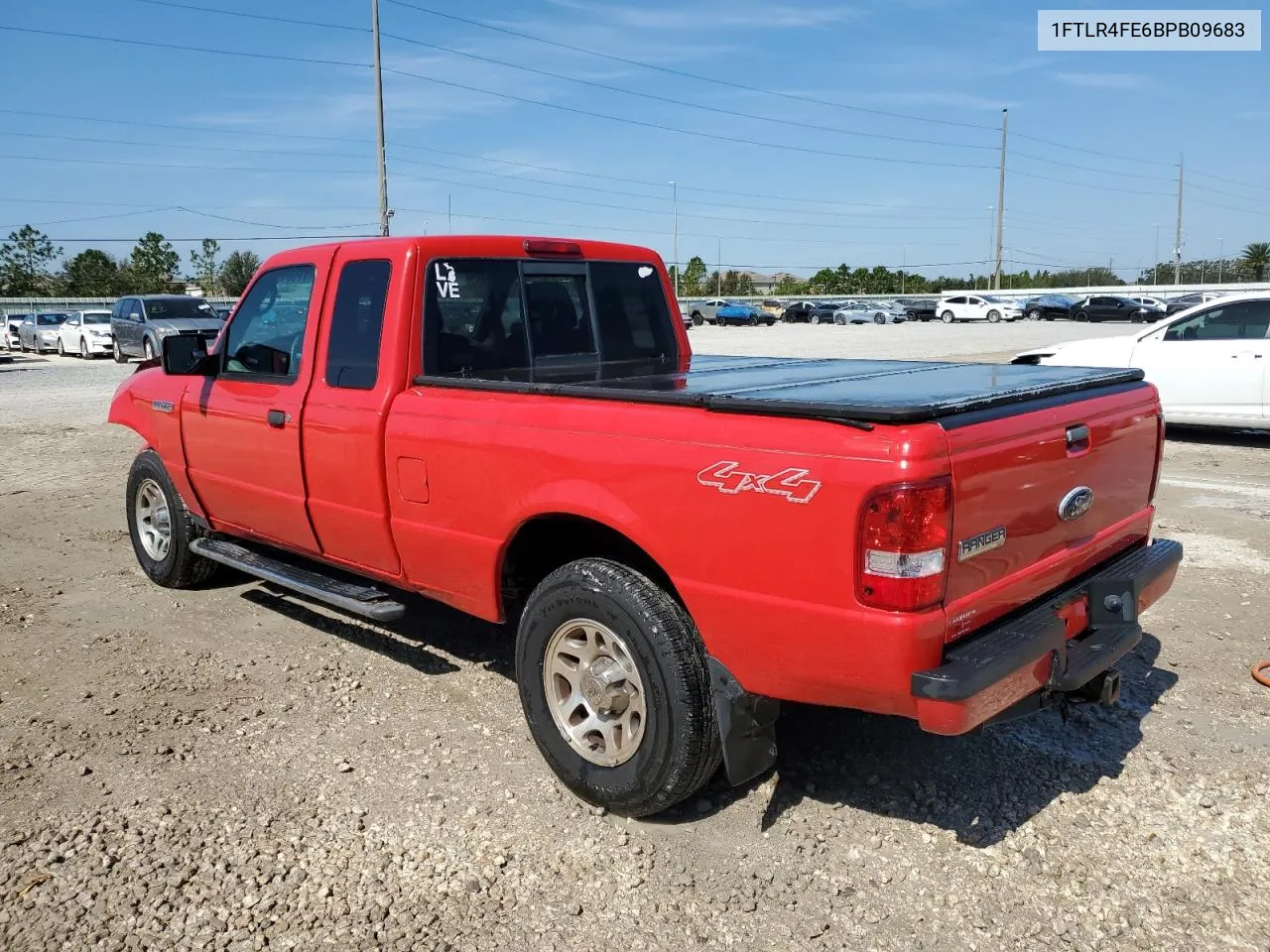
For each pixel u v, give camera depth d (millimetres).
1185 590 5891
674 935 2918
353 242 4473
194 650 5184
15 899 3107
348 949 2877
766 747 3303
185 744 4117
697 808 3596
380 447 4191
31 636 5398
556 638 3590
